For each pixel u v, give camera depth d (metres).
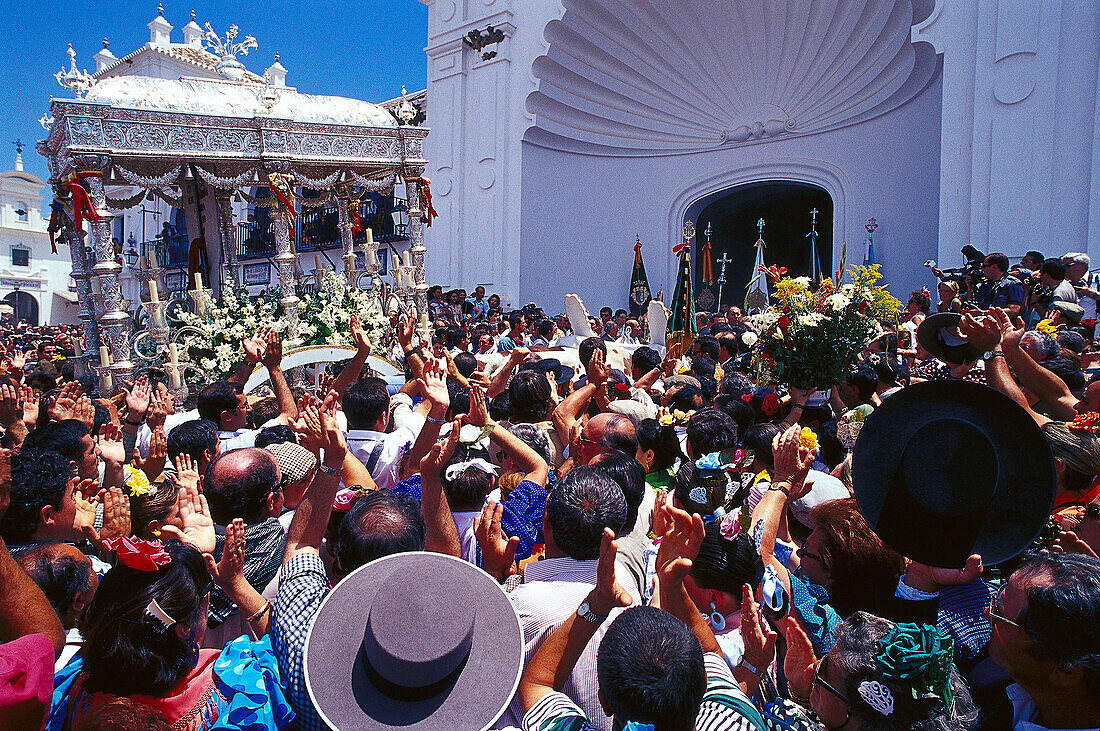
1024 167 11.07
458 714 1.64
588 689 1.97
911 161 14.02
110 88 7.38
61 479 2.51
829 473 4.06
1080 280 7.22
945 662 1.66
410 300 8.82
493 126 17.03
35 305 36.69
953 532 2.15
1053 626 1.67
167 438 3.69
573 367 6.70
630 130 17.44
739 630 2.22
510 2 16.67
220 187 8.06
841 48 14.77
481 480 2.99
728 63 16.20
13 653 1.51
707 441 3.50
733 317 10.97
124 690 1.69
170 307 8.40
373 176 9.07
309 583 2.08
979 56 11.57
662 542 2.00
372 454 3.77
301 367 7.75
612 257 17.78
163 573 1.75
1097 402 3.59
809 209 17.91
